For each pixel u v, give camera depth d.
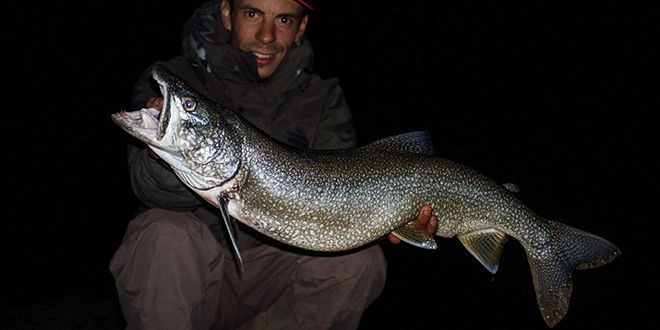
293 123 0.96
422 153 0.91
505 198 0.94
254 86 0.94
